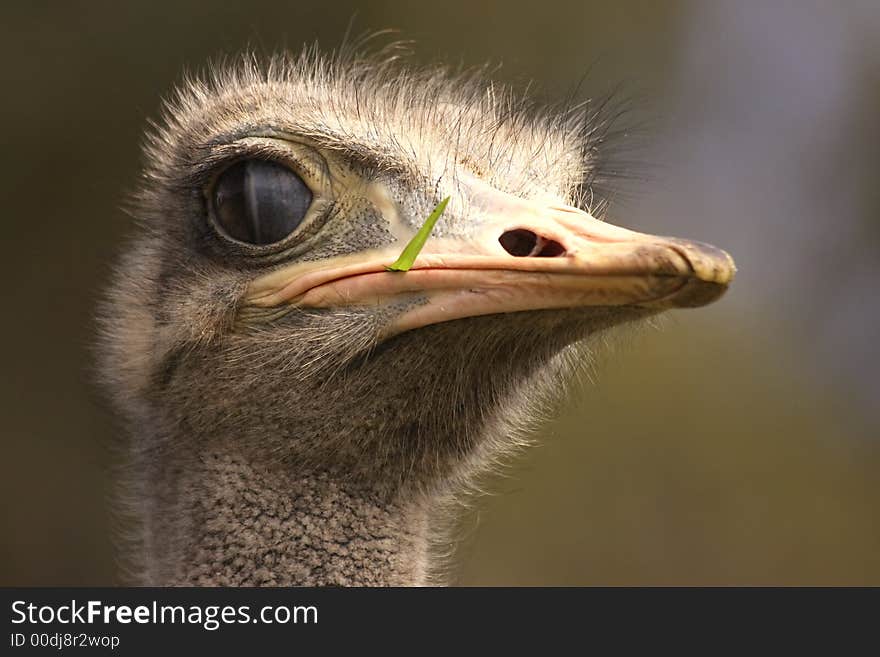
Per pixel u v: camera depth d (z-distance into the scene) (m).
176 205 10.29
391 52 23.80
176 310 9.99
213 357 9.84
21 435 24.22
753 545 24.88
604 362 11.21
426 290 9.44
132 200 11.58
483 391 9.70
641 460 24.83
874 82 30.14
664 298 8.71
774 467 25.56
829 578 25.00
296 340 9.66
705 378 25.88
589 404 24.83
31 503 23.98
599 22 26.89
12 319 24.59
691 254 8.58
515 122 10.86
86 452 24.14
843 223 29.59
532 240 9.35
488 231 9.46
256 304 9.76
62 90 24.58
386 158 9.76
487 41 25.83
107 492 12.80
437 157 9.87
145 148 11.38
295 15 24.30
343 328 9.58
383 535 9.84
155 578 10.17
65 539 23.88
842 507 25.55
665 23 27.53
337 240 9.70
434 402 9.67
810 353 28.17
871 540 25.50
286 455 9.75
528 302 9.14
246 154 9.81
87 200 24.48
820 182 29.95
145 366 10.37
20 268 24.61
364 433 9.70
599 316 9.12
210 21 24.31
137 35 24.38
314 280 9.66
